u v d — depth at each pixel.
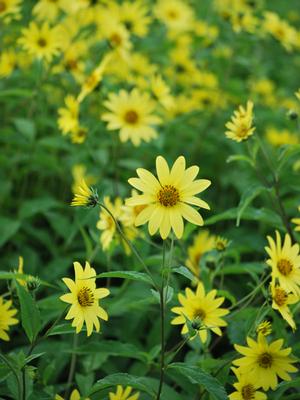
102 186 0.83
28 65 0.97
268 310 0.55
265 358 0.53
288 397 0.57
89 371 0.64
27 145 0.87
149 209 0.52
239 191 0.94
